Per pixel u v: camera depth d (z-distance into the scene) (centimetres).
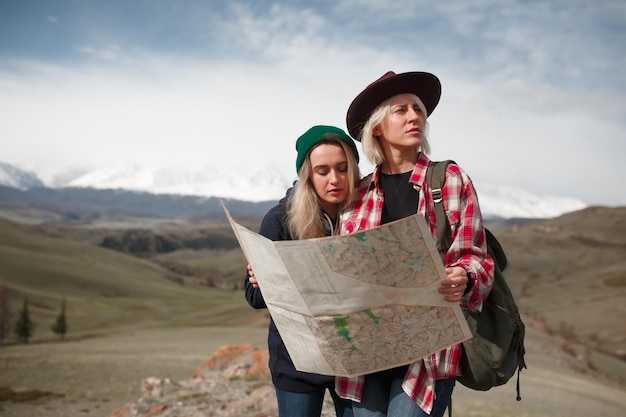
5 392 3738
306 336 275
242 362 1441
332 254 245
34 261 18612
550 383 4612
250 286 319
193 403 1138
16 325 9175
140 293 18250
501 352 272
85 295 16612
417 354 265
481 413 2670
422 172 294
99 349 6606
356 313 258
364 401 298
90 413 3244
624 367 8212
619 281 18100
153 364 5200
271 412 964
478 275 260
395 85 303
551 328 11431
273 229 315
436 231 282
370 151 308
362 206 305
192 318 13612
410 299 253
